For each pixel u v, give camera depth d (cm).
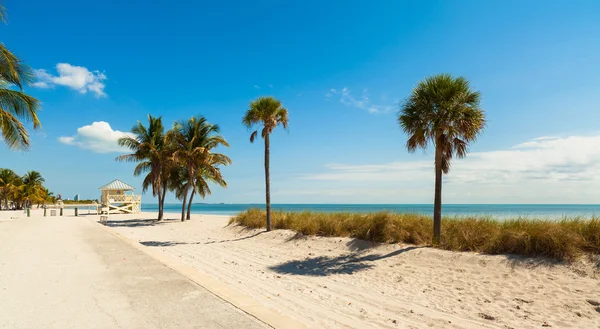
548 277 758
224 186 3156
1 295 495
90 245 1046
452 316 623
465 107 1073
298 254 1257
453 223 1174
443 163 1152
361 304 693
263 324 386
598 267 738
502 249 925
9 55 1448
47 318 401
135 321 393
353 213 1537
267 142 1750
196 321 393
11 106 1582
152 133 3000
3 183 7250
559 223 924
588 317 588
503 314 625
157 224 2686
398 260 1034
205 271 970
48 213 5103
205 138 2842
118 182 4600
